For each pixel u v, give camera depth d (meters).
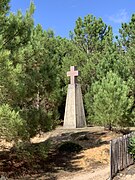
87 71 28.41
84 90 28.73
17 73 9.18
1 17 10.34
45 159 13.09
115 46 28.12
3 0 10.52
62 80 27.95
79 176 10.88
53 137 18.36
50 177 10.74
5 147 11.88
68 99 23.56
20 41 11.37
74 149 14.81
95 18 40.31
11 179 10.06
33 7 11.84
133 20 28.73
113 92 18.12
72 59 30.52
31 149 10.84
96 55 29.98
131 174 10.34
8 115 8.46
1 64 8.73
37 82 11.83
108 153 14.25
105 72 23.44
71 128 22.20
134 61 22.05
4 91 9.50
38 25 18.92
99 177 10.61
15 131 8.91
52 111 13.07
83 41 40.16
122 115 18.14
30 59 11.66
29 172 11.25
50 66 12.54
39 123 11.61
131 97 19.20
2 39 9.71
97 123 19.77
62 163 12.83
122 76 21.67
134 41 25.58
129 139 11.91
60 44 33.53
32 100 11.98
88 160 13.16
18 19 11.19
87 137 17.42
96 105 18.69
